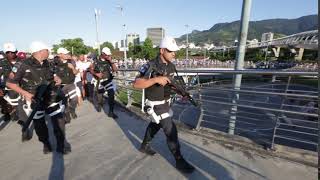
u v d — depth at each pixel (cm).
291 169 369
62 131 441
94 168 389
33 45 398
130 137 520
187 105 651
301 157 399
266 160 397
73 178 361
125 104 816
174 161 405
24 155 442
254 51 8400
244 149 439
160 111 362
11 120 660
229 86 534
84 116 704
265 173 360
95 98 854
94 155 436
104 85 689
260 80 533
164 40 355
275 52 8162
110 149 460
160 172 371
